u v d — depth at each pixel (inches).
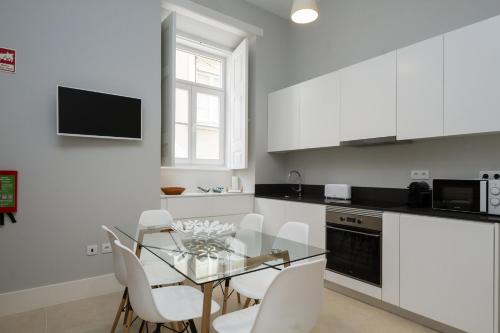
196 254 68.9
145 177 123.0
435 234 86.3
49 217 103.1
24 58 99.3
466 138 102.3
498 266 74.3
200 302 66.2
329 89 131.3
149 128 124.4
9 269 96.5
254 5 163.2
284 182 174.4
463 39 89.2
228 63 175.3
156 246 75.0
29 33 100.3
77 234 108.2
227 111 175.2
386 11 129.6
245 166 155.3
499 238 73.9
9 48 97.1
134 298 57.0
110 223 114.8
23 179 98.9
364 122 116.6
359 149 137.3
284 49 176.7
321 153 155.2
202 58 169.8
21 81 98.9
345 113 123.9
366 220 104.7
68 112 103.9
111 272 114.6
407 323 91.7
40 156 101.8
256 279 82.3
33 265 100.3
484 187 83.1
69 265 106.6
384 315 96.9
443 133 93.4
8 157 96.7
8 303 95.6
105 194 114.0
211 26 155.1
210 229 92.6
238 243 78.9
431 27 114.7
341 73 126.0
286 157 174.7
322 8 157.8
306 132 141.9
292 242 81.0
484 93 84.6
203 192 158.7
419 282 89.6
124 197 118.0
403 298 93.4
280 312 45.4
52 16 104.2
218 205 144.4
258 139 163.0
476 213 84.5
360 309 101.3
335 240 116.1
